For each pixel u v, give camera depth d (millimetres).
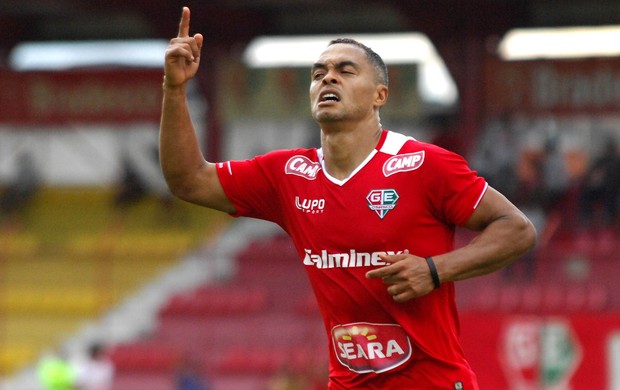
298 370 62656
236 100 88562
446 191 20047
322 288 20672
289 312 78812
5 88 91062
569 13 84562
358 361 20656
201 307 80750
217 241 89875
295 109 87500
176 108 21047
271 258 81500
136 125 90812
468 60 82375
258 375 72438
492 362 63906
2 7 88438
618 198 79438
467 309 65562
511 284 72062
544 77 81562
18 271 90812
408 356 20375
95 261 89438
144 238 93875
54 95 90625
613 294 69375
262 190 21484
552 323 63219
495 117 82375
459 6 81375
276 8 88438
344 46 20500
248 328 78500
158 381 74125
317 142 89688
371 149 20422
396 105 83875
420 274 19422
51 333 84375
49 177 105000
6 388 80188
